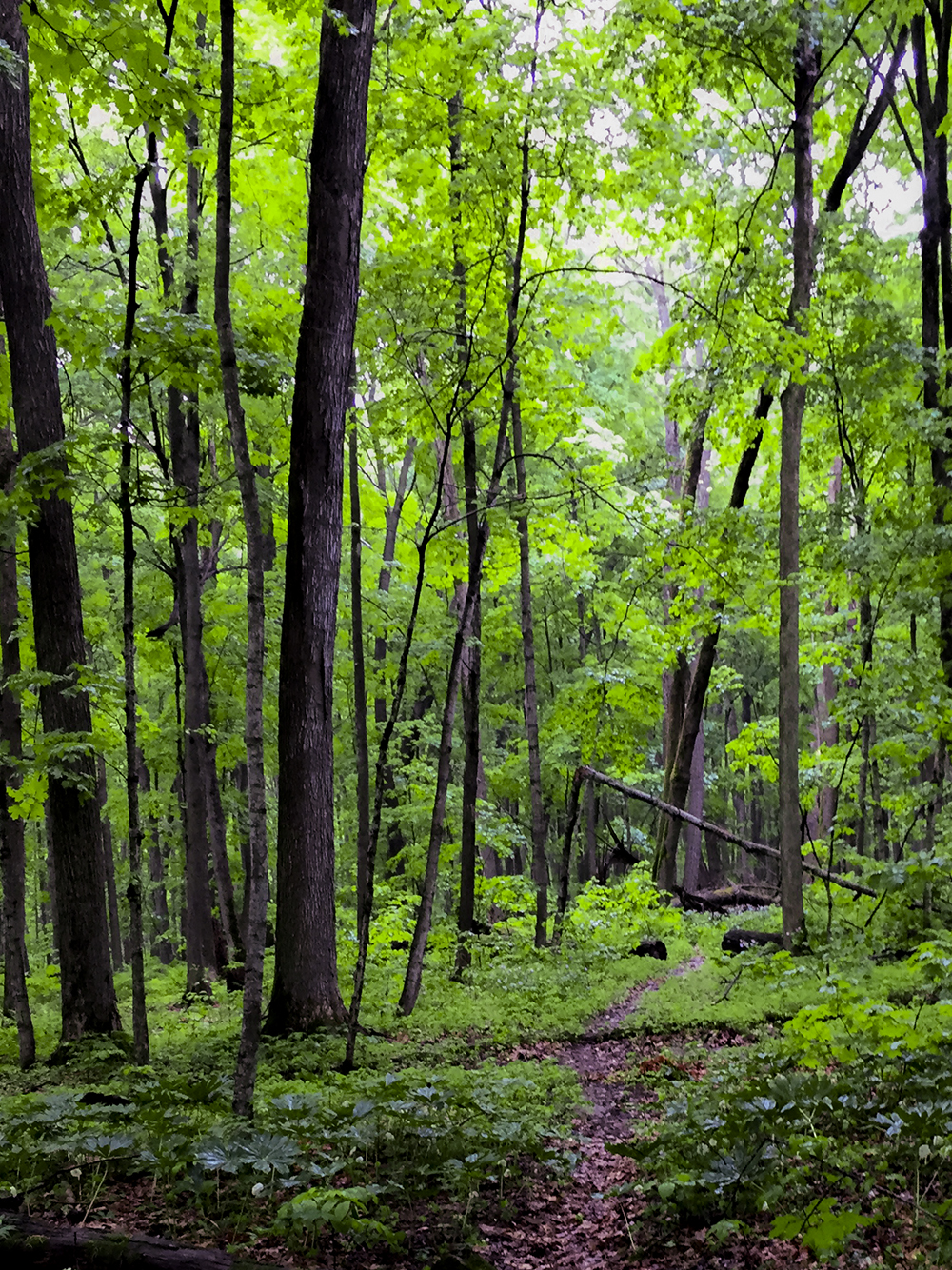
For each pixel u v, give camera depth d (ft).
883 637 48.55
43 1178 14.43
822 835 61.57
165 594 52.70
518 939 44.96
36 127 34.55
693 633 52.80
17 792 31.14
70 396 37.91
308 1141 15.83
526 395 40.47
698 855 90.74
